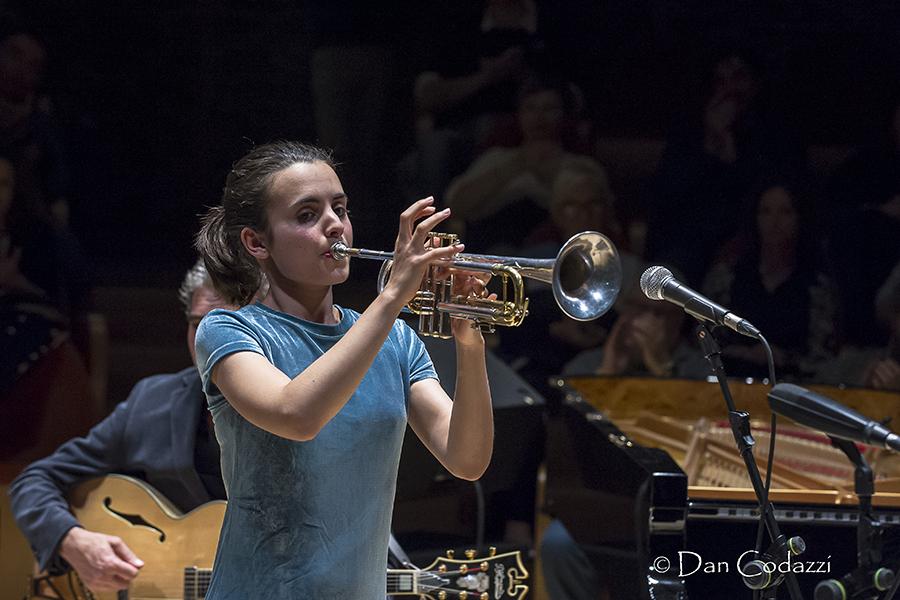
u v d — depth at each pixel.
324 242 7.04
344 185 18.83
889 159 19.19
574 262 7.19
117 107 18.22
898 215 19.16
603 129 19.14
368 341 6.42
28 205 17.92
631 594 10.97
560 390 14.70
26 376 17.81
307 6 18.53
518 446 14.13
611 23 18.97
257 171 7.21
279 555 6.79
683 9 19.05
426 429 7.46
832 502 10.55
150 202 18.31
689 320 18.91
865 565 7.79
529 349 18.70
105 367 18.19
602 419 12.98
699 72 19.17
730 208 19.27
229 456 7.03
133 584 11.41
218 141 18.55
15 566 17.28
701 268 19.25
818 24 19.16
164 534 11.44
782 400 7.62
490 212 19.00
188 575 11.38
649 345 18.88
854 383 19.11
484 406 7.25
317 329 7.18
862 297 19.16
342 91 18.73
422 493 12.63
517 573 10.62
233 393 6.62
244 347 6.75
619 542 11.44
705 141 19.22
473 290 7.33
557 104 18.94
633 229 19.28
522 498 14.40
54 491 11.56
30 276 17.89
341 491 6.87
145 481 11.84
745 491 10.44
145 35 18.23
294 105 18.69
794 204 19.20
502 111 18.94
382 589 7.14
